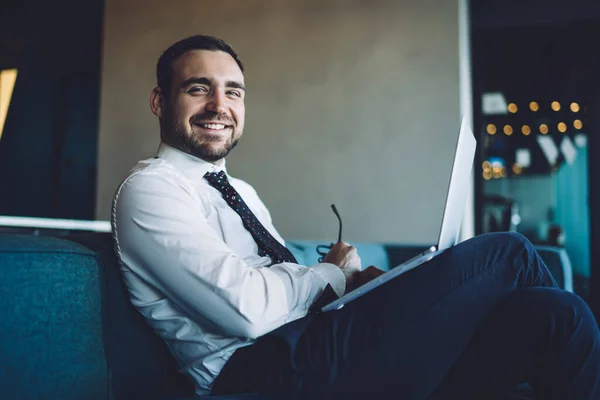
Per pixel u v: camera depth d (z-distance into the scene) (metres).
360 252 2.40
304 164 4.79
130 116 5.11
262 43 4.89
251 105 4.91
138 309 1.23
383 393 1.12
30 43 6.42
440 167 4.50
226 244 1.34
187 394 1.29
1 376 0.88
